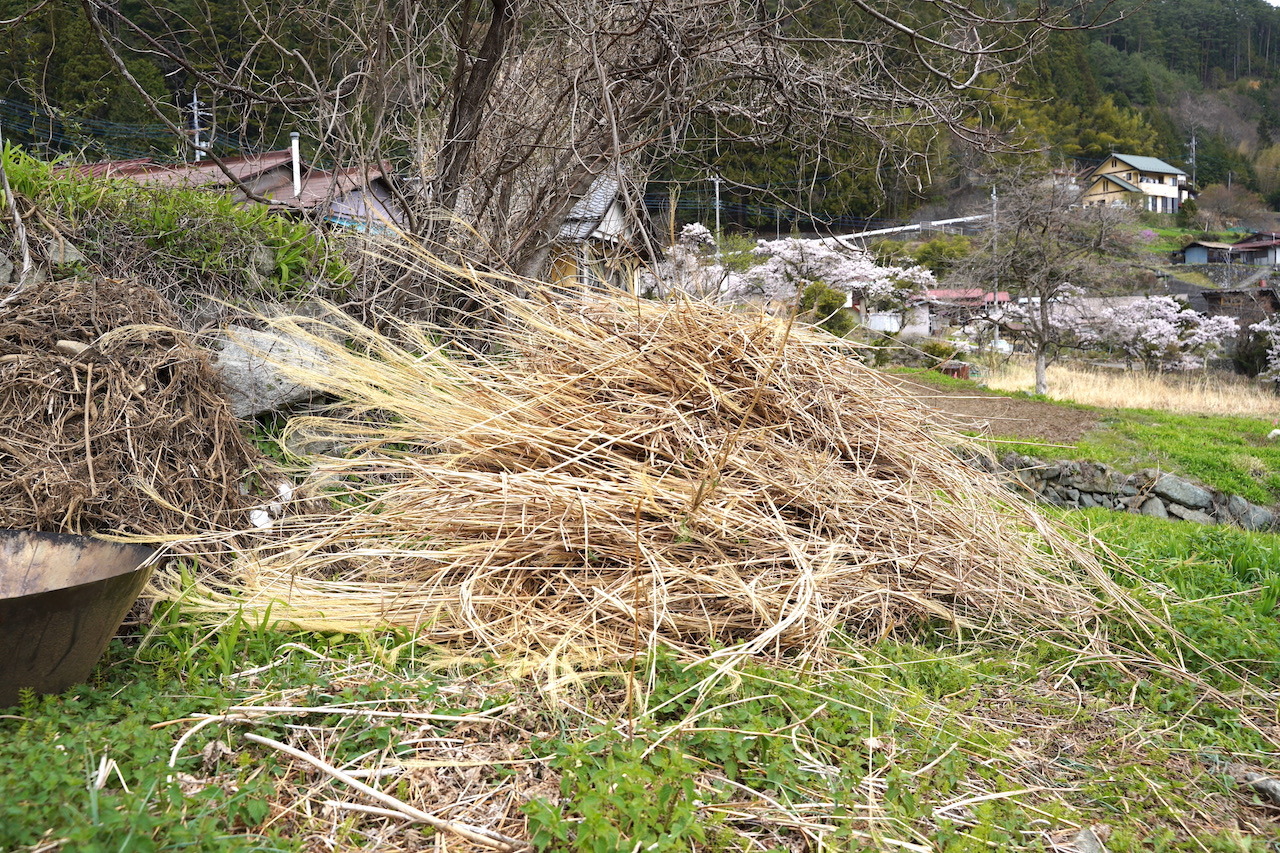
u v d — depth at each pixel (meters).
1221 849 2.41
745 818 2.33
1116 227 16.95
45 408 3.75
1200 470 10.84
